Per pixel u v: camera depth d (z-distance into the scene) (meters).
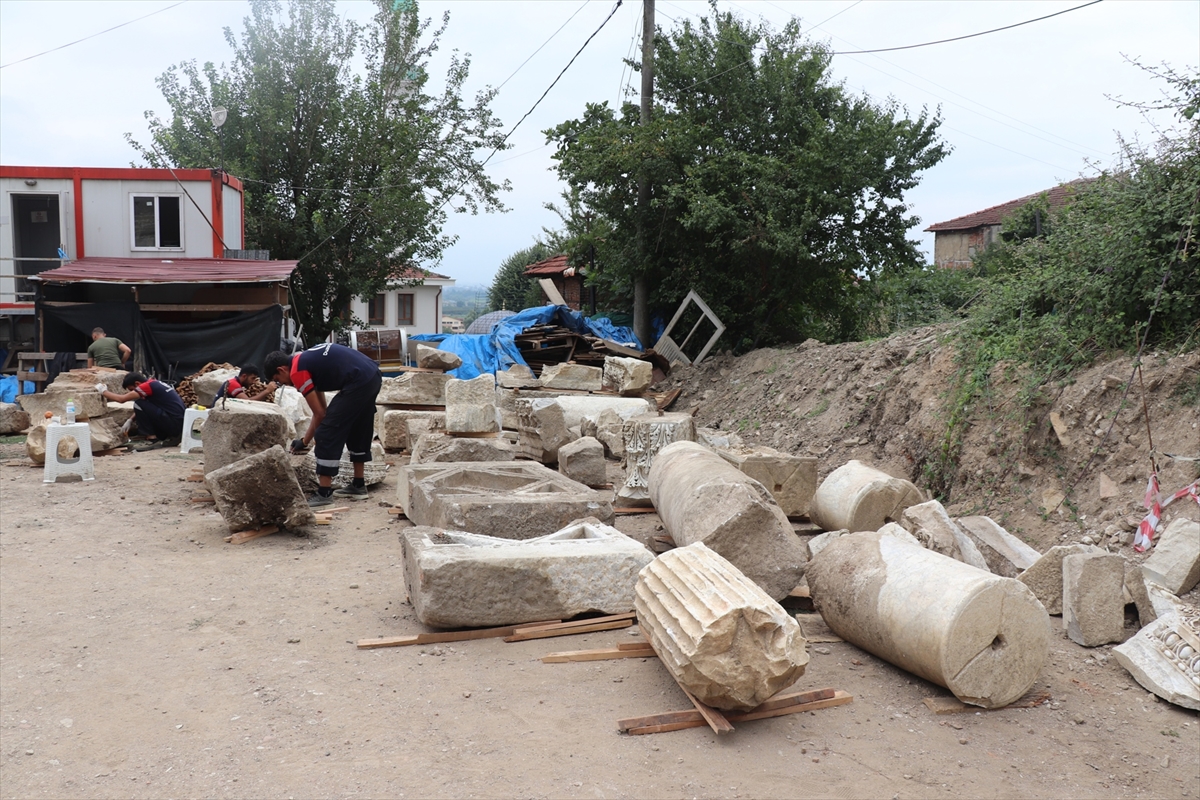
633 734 3.96
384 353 19.58
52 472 9.86
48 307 15.77
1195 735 4.14
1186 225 7.16
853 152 15.91
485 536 5.62
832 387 12.35
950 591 4.34
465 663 4.76
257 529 7.51
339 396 8.66
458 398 10.41
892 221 16.83
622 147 16.59
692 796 3.46
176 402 13.04
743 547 5.46
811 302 18.20
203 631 5.23
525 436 11.14
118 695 4.34
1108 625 5.17
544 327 17.75
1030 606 4.36
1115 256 7.60
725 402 14.91
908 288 17.98
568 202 20.89
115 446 12.20
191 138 24.34
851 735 4.03
